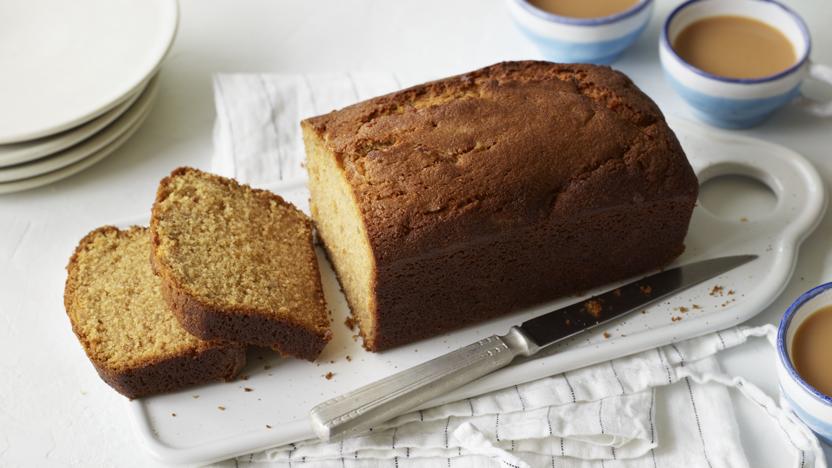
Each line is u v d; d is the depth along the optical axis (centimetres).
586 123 71
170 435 67
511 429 67
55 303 74
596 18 85
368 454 67
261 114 83
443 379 67
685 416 68
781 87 78
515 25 86
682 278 73
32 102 78
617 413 67
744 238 75
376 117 72
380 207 67
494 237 68
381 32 91
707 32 83
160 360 67
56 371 71
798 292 74
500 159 69
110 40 82
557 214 69
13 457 67
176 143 83
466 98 72
